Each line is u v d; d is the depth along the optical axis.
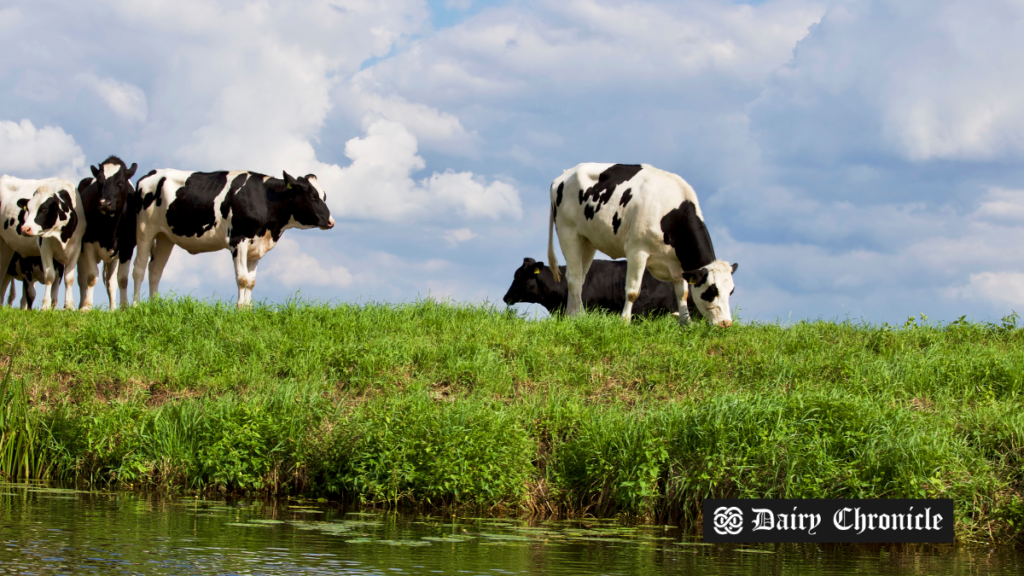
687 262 11.64
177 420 7.64
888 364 9.15
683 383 8.77
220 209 13.70
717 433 6.59
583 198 12.45
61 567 4.25
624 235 11.95
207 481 7.15
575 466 6.91
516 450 6.77
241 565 4.45
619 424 7.12
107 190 13.78
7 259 16.81
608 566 4.84
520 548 5.23
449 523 6.04
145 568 4.30
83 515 5.78
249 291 13.95
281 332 10.30
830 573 4.98
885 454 6.39
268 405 7.72
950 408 7.78
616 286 14.98
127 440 7.46
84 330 10.16
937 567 5.29
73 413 8.18
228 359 9.46
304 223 14.12
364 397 8.48
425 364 9.16
